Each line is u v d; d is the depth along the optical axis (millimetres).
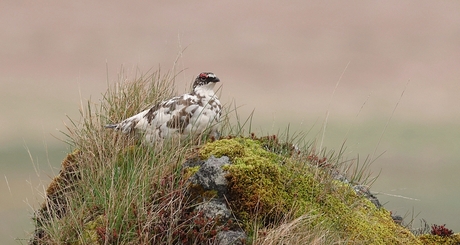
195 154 10477
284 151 11164
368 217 10172
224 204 9383
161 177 10078
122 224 9305
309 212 9477
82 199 10594
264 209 9391
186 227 9312
